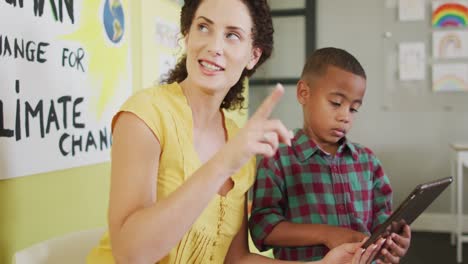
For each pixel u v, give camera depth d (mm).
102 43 1656
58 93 1400
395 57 4094
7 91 1179
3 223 1192
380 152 4164
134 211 660
